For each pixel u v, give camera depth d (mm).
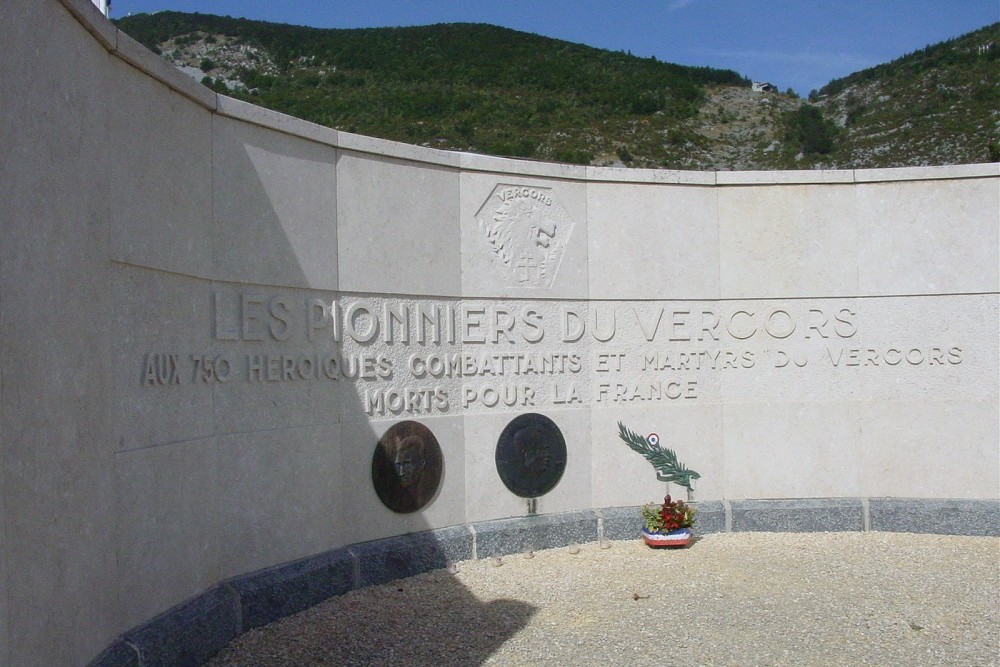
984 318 8766
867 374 8867
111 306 4648
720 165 35156
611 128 38625
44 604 3746
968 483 8711
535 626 5879
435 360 7785
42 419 3766
